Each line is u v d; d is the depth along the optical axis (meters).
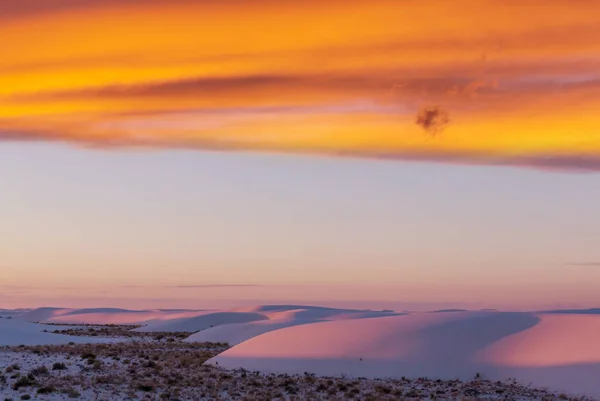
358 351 44.38
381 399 33.88
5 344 64.44
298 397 34.19
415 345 44.12
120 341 76.19
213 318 119.19
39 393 32.38
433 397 35.06
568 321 45.50
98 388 34.41
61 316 177.38
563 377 37.97
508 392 36.75
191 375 40.41
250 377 40.84
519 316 47.91
